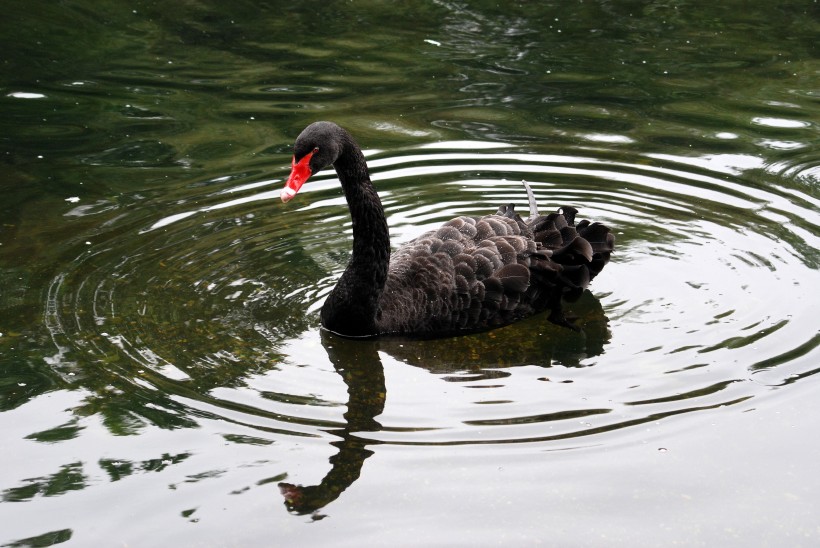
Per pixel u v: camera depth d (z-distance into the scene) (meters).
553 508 6.18
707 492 6.30
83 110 12.89
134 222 10.30
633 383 7.55
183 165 11.56
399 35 15.70
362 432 6.96
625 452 6.68
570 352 8.12
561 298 9.14
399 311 8.56
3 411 7.19
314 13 16.70
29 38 15.23
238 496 6.33
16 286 9.00
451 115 12.86
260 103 13.17
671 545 5.86
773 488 6.32
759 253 9.61
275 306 8.87
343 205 11.05
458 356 8.16
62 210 10.48
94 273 9.29
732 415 7.04
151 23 16.11
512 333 8.58
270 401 7.38
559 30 15.75
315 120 12.66
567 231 9.03
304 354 8.12
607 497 6.27
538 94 13.41
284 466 6.61
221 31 15.85
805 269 9.23
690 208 10.62
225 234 10.16
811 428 6.88
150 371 7.74
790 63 14.23
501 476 6.47
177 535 5.99
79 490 6.39
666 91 13.41
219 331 8.41
